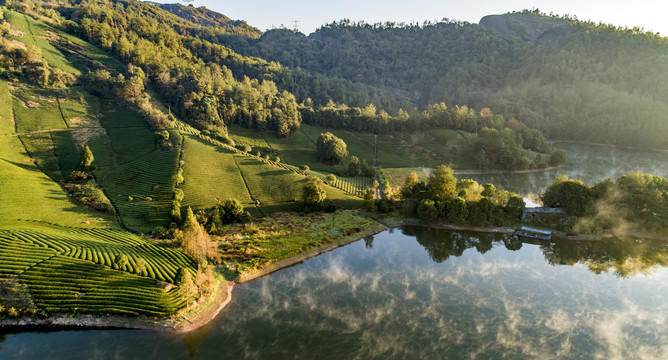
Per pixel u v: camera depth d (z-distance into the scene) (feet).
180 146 446.60
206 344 191.42
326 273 270.87
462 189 380.78
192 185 375.86
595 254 308.19
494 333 206.49
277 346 191.52
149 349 185.68
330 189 435.12
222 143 490.90
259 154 496.23
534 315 224.53
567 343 198.80
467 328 210.38
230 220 334.44
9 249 224.33
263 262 271.69
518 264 291.38
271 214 360.89
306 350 189.26
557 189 369.30
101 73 586.04
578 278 269.64
